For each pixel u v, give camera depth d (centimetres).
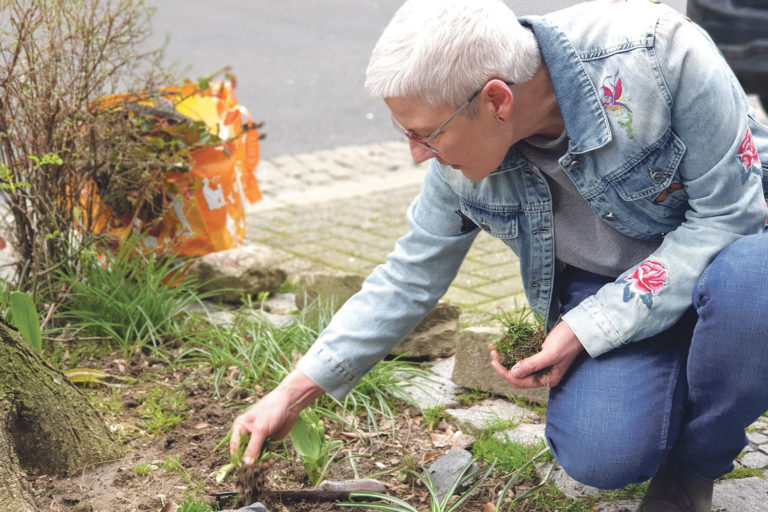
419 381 298
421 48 173
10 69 303
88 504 214
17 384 228
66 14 315
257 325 325
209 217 366
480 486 233
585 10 192
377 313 222
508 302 373
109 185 335
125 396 281
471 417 271
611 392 197
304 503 224
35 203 321
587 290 217
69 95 319
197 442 254
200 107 379
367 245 453
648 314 195
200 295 344
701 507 207
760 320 179
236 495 223
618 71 185
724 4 591
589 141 188
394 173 600
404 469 238
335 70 902
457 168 192
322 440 238
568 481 233
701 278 189
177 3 1241
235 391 283
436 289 226
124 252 343
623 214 200
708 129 186
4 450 209
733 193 190
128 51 333
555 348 200
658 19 187
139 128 344
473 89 176
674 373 199
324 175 595
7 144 312
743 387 186
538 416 273
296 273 411
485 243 459
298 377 219
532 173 203
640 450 193
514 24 181
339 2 1277
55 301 330
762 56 584
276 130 703
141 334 321
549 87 189
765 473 237
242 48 986
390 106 182
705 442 197
